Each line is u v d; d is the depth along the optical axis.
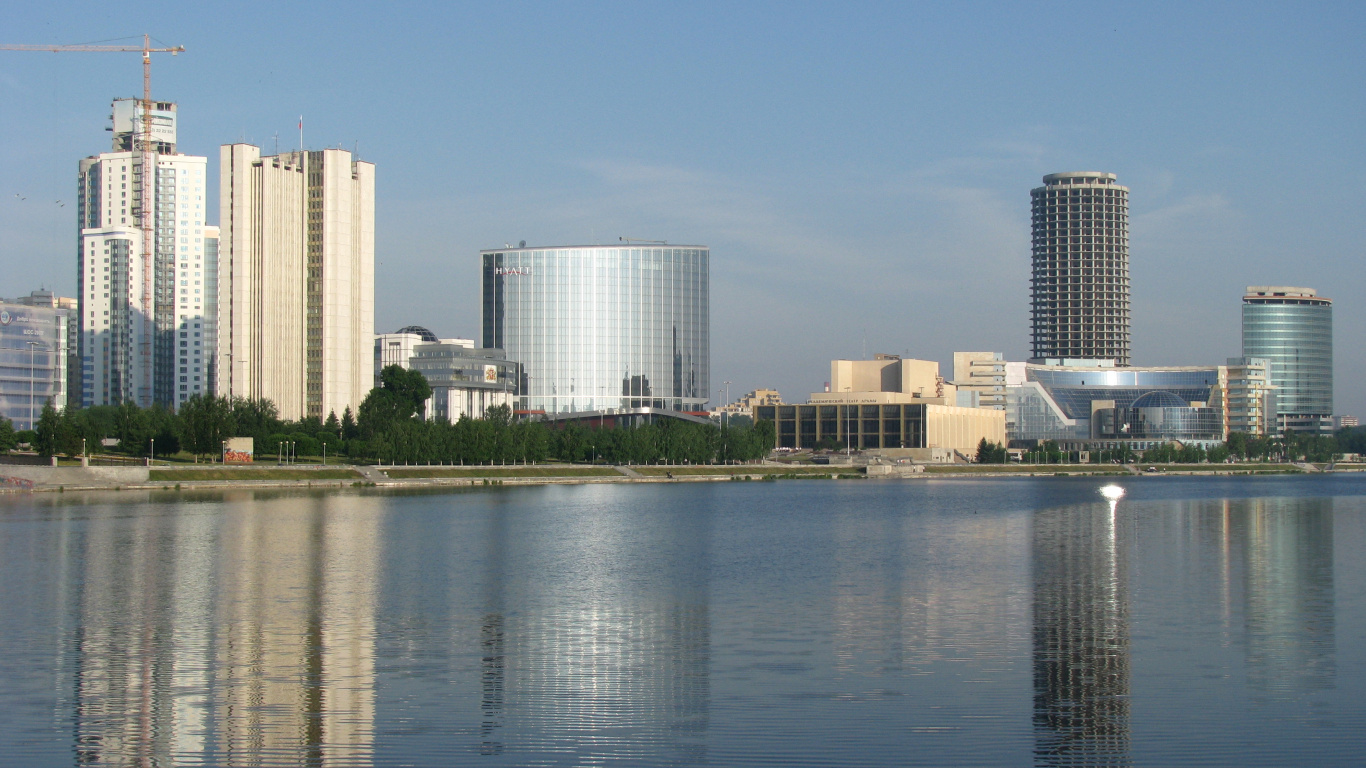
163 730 67.12
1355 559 151.38
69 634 95.25
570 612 107.38
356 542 168.00
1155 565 144.88
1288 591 120.50
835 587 124.62
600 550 162.25
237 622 101.19
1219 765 61.22
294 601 113.25
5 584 123.50
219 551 154.38
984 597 116.62
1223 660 85.00
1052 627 98.75
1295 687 76.75
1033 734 66.38
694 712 70.88
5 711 71.00
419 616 104.81
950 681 78.50
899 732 66.62
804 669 82.44
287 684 78.06
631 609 109.06
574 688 77.06
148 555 149.00
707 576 134.00
